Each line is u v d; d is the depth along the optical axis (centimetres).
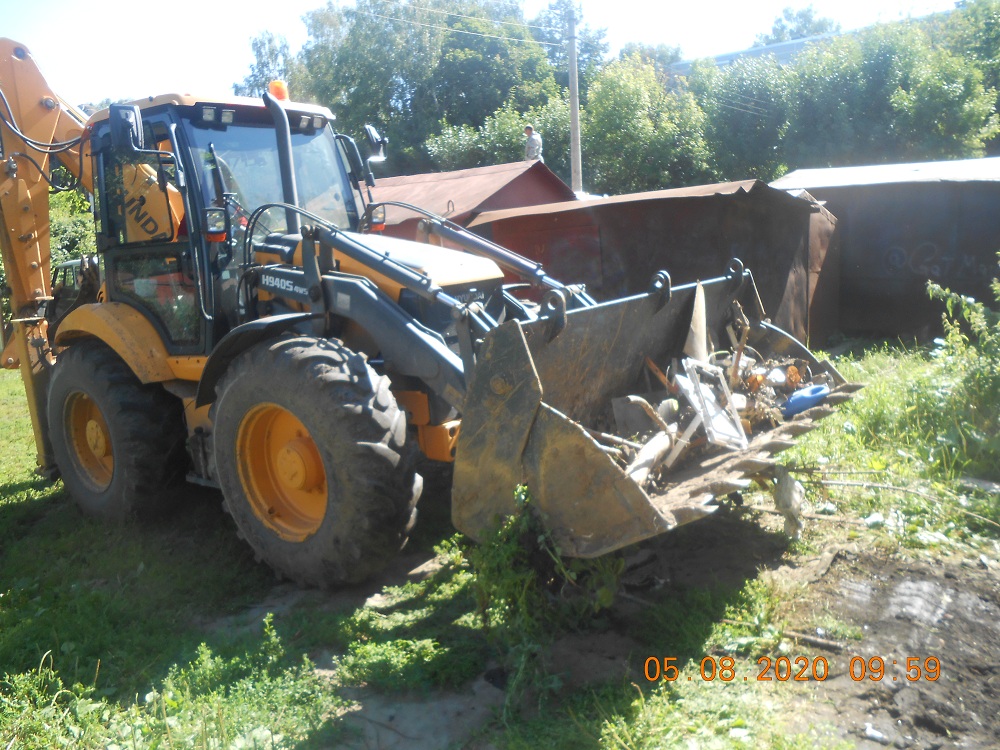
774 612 355
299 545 404
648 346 443
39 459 633
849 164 2319
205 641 367
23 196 609
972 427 525
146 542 493
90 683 338
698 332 452
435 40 3409
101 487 537
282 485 433
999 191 968
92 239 1645
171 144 469
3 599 419
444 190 1335
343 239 427
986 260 984
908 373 726
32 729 304
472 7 3934
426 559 442
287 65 3925
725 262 899
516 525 323
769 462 363
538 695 309
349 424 371
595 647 340
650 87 2566
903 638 334
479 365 326
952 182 985
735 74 2466
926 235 1021
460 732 294
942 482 486
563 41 3991
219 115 484
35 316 625
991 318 622
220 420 425
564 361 377
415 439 429
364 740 293
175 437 509
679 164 2539
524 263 486
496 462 326
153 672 344
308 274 423
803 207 933
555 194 1446
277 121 487
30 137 605
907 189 1027
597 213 959
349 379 379
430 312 430
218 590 417
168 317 498
